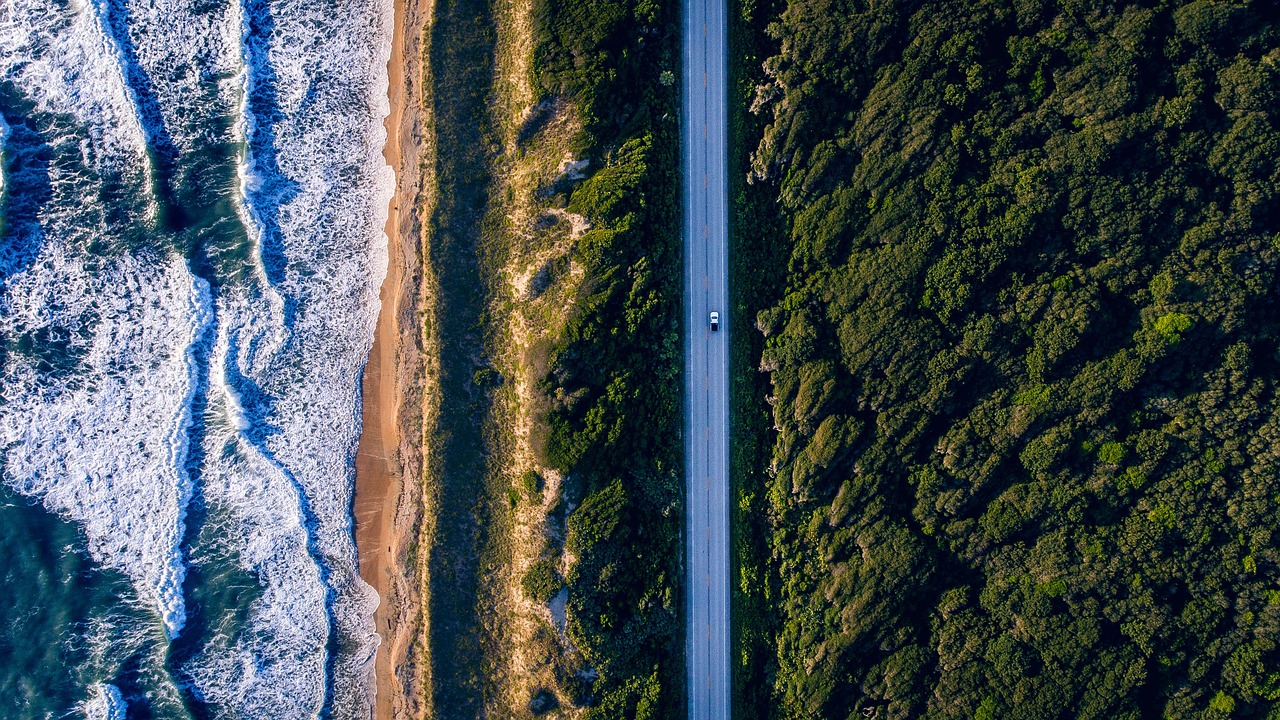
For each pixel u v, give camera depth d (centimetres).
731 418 5497
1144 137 4788
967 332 4997
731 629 5481
